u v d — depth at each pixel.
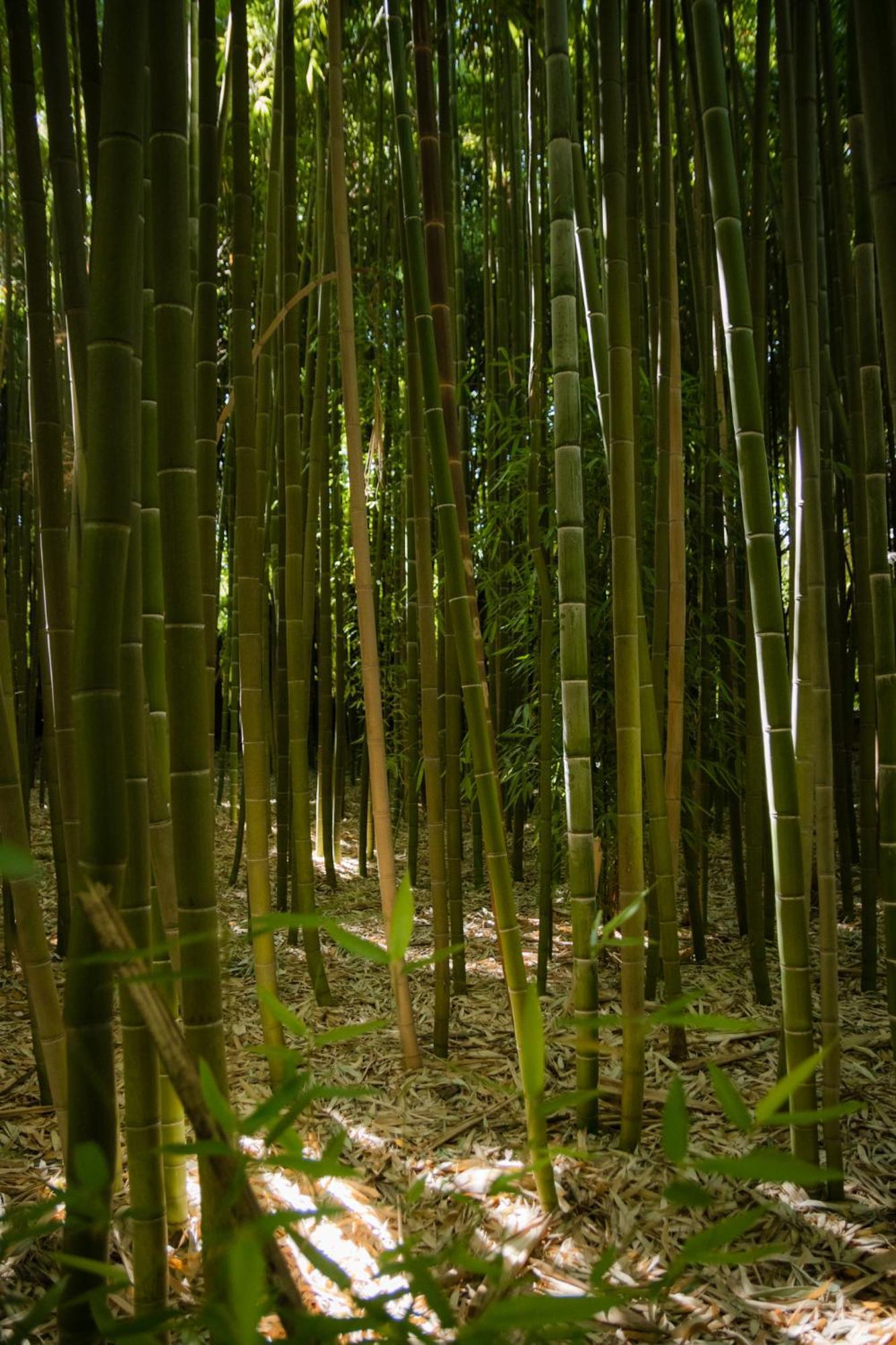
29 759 3.36
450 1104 2.16
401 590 4.73
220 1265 0.49
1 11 2.99
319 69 3.49
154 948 0.60
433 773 2.48
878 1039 2.46
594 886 1.90
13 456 3.61
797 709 1.92
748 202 3.66
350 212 4.45
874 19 1.16
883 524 1.83
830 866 1.82
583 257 2.47
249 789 2.37
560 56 1.77
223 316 5.03
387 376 4.41
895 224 1.17
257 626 2.37
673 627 2.59
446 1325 0.52
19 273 3.84
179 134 1.14
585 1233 1.64
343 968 3.19
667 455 2.72
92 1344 0.91
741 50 4.05
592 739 3.21
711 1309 1.46
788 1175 0.54
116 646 0.92
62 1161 1.88
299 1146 0.58
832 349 3.40
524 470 3.31
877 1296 1.48
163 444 1.18
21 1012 2.75
